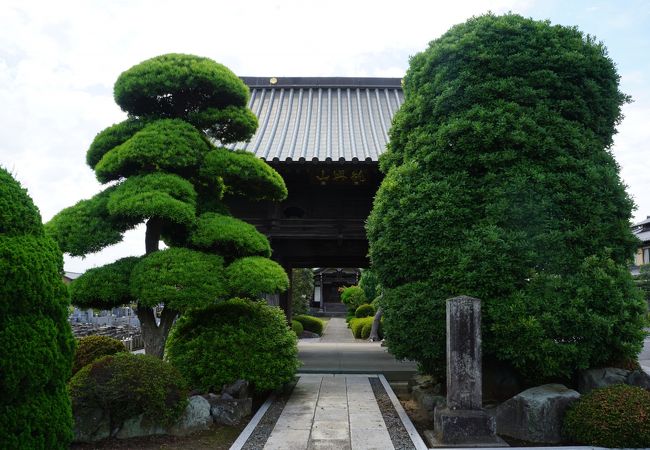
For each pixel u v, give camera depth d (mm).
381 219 7977
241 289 7398
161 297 6801
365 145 13359
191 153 7898
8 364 3678
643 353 16938
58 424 4148
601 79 7785
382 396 8953
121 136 8281
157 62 8203
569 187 7047
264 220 12773
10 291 3797
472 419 6090
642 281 28094
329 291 57344
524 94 7414
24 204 4297
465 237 7078
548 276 6754
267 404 8141
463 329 6406
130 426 6203
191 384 7602
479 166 7418
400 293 7426
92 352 8688
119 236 7312
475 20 8148
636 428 5516
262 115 16047
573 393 6414
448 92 7586
